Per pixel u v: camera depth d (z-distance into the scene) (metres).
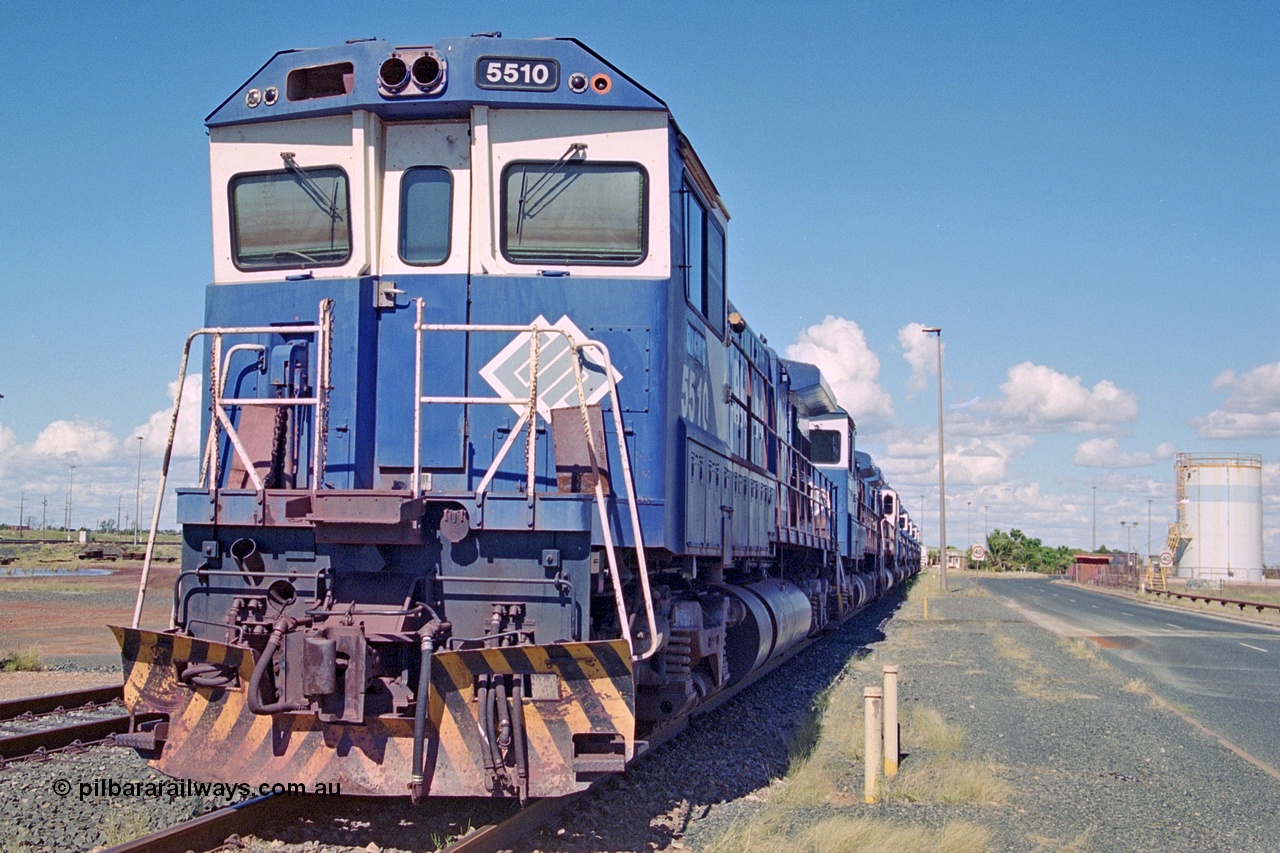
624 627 6.60
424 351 7.62
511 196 7.67
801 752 10.14
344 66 7.70
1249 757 11.43
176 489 6.95
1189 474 81.50
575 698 6.40
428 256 7.69
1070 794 9.27
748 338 13.29
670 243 7.76
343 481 7.46
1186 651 24.84
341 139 7.73
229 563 6.95
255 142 7.91
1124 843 7.76
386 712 6.48
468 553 6.73
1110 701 15.23
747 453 12.69
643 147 7.71
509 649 6.29
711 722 11.30
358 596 6.75
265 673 6.45
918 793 9.04
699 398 9.18
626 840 7.02
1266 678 19.44
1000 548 145.25
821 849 7.03
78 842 6.41
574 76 7.64
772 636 12.95
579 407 7.22
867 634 25.27
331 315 7.36
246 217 7.95
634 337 7.62
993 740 11.73
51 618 24.17
